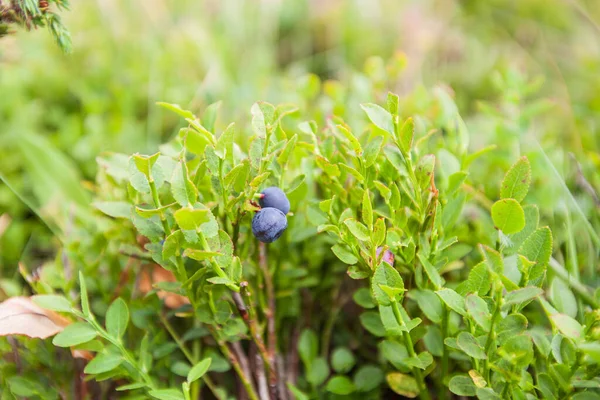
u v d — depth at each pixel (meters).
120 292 0.31
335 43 0.59
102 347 0.27
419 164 0.27
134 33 0.55
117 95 0.45
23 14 0.28
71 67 0.50
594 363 0.24
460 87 0.52
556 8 0.60
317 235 0.31
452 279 0.31
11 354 0.30
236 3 0.58
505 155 0.34
